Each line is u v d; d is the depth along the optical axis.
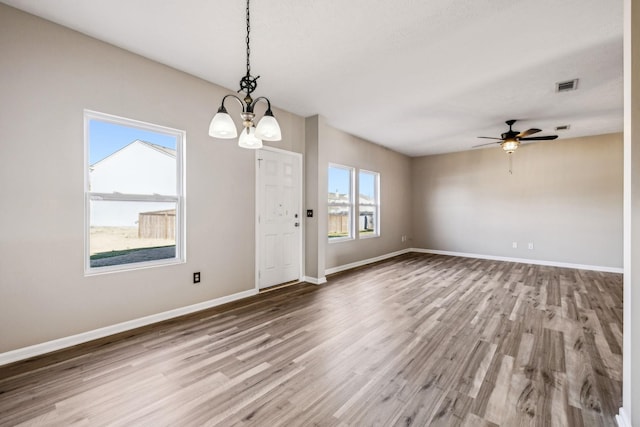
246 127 1.91
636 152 1.45
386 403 1.71
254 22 2.29
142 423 1.55
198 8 2.14
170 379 1.95
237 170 3.65
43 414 1.62
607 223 5.36
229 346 2.42
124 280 2.72
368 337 2.58
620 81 3.28
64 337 2.39
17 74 2.18
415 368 2.08
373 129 5.25
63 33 2.37
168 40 2.55
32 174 2.25
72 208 2.43
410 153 7.32
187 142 3.16
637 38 1.44
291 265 4.47
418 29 2.38
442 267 5.66
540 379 1.95
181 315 3.11
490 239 6.59
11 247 2.17
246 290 3.78
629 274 1.47
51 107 2.33
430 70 3.06
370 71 3.09
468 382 1.92
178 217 3.14
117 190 2.75
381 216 6.57
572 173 5.68
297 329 2.76
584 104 3.95
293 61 2.89
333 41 2.55
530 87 3.45
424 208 7.59
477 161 6.79
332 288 4.19
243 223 3.73
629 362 1.45
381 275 5.01
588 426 1.52
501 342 2.48
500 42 2.55
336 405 1.70
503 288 4.17
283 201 4.33
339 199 5.62
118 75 2.66
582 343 2.46
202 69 3.07
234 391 1.82
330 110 4.27
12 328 2.17
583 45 2.59
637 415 1.41
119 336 2.60
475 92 3.60
